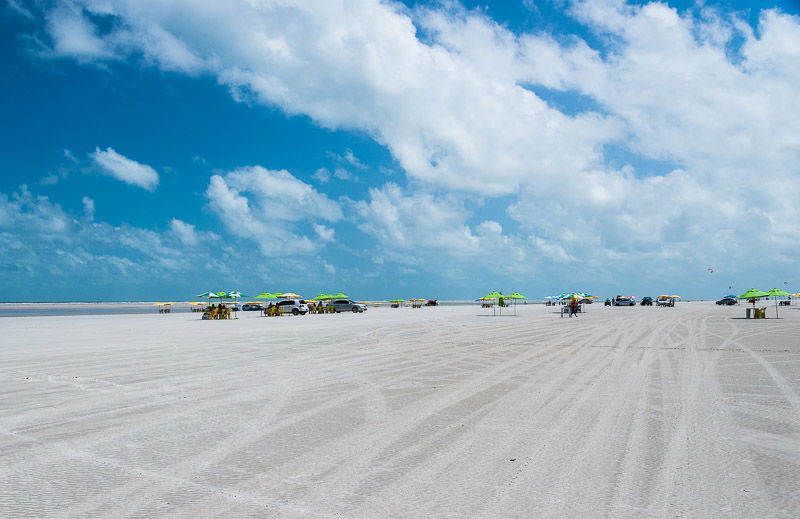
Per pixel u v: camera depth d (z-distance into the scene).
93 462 5.23
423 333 23.55
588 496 4.24
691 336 20.88
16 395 8.85
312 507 4.04
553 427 6.55
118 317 50.66
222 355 14.84
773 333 22.20
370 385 9.75
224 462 5.20
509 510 3.96
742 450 5.50
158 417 7.19
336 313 55.72
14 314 64.31
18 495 4.34
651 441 5.86
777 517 3.81
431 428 6.53
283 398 8.51
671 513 3.89
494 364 12.71
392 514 3.90
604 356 14.27
